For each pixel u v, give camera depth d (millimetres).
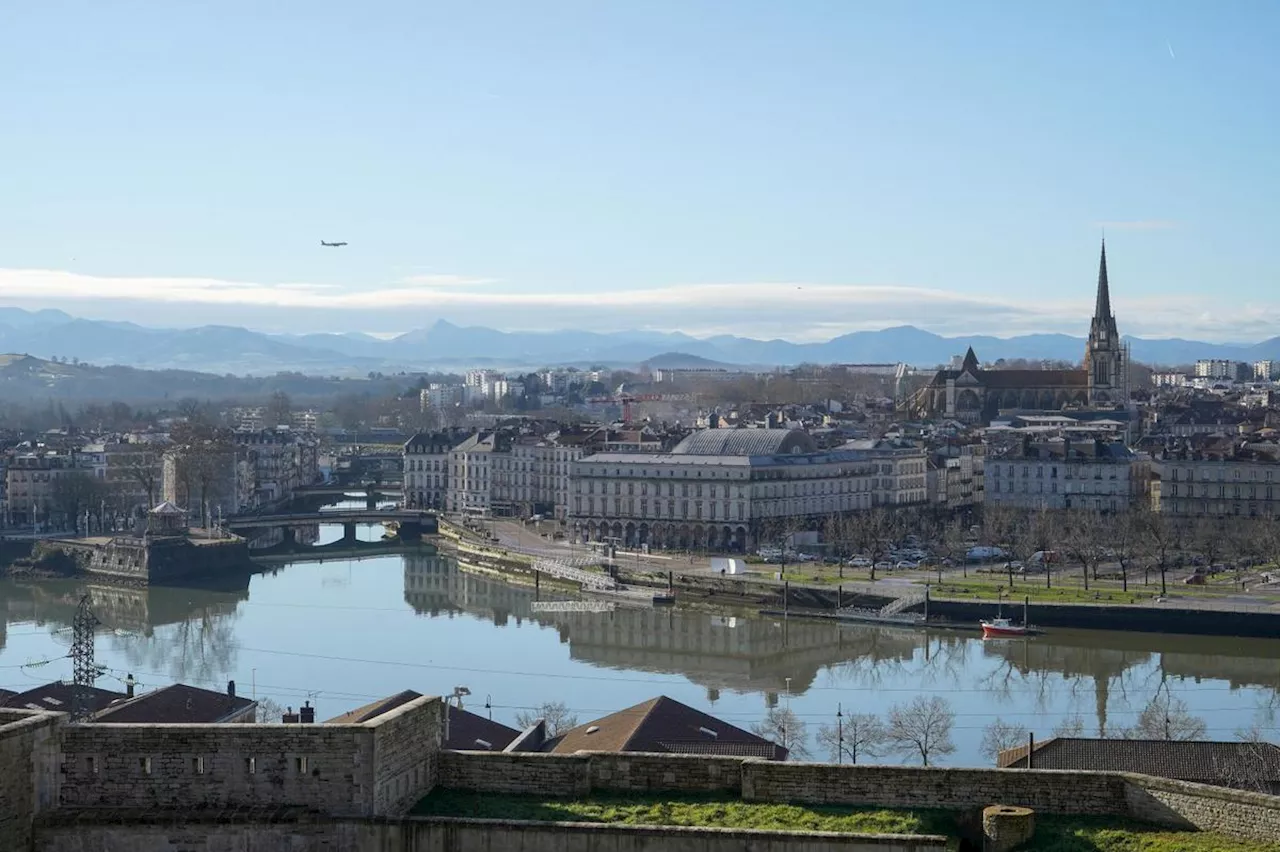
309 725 111812
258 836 109500
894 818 120312
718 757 125000
